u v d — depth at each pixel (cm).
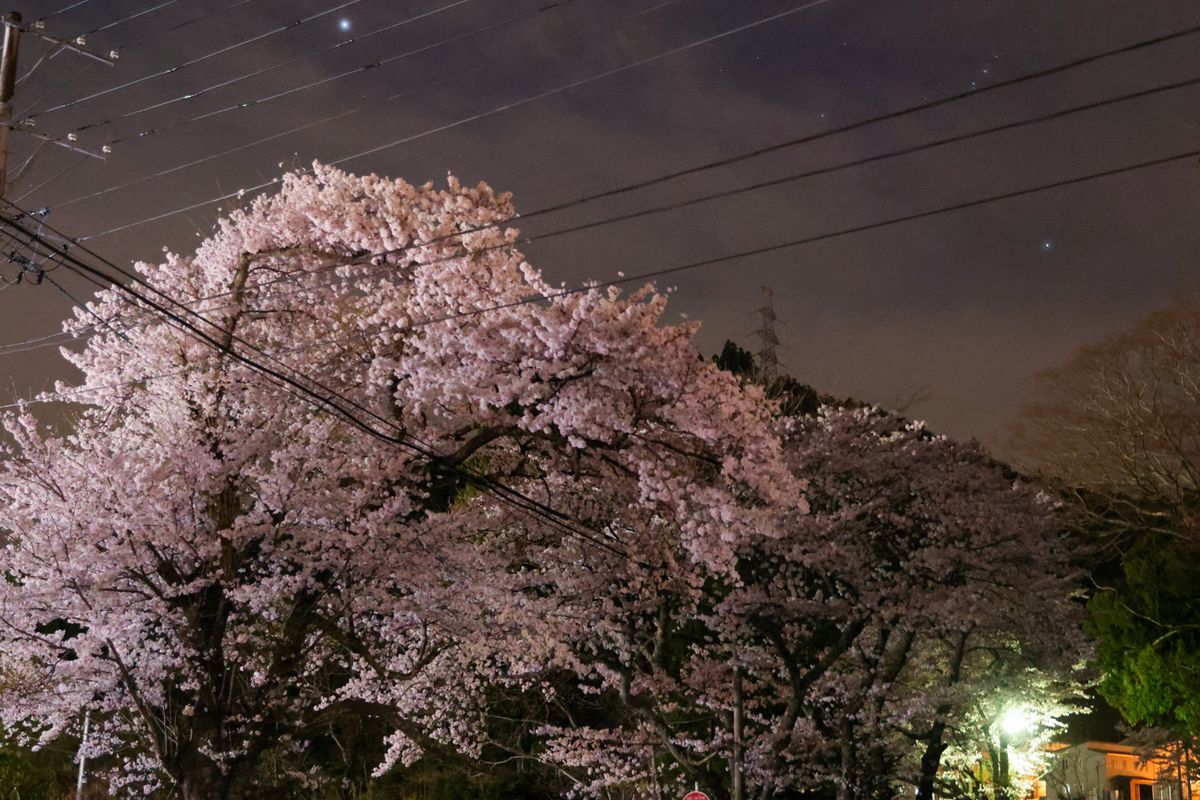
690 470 1688
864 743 2280
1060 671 2647
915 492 2292
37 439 1577
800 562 2228
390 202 1634
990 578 2295
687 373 1547
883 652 2339
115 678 1647
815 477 2283
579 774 2531
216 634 1611
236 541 1589
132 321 1708
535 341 1531
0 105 1091
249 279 1738
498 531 2031
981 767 3219
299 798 2384
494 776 2320
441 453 1655
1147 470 2412
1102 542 2678
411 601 1686
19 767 2291
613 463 1695
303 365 1683
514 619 1827
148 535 1540
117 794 2334
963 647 2355
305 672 1822
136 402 1745
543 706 2586
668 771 2522
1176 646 2308
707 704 2236
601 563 1992
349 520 1603
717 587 2403
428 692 2241
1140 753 3472
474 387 1536
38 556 1524
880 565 2312
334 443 1697
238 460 1587
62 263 1153
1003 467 2648
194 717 1608
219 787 1568
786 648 2172
